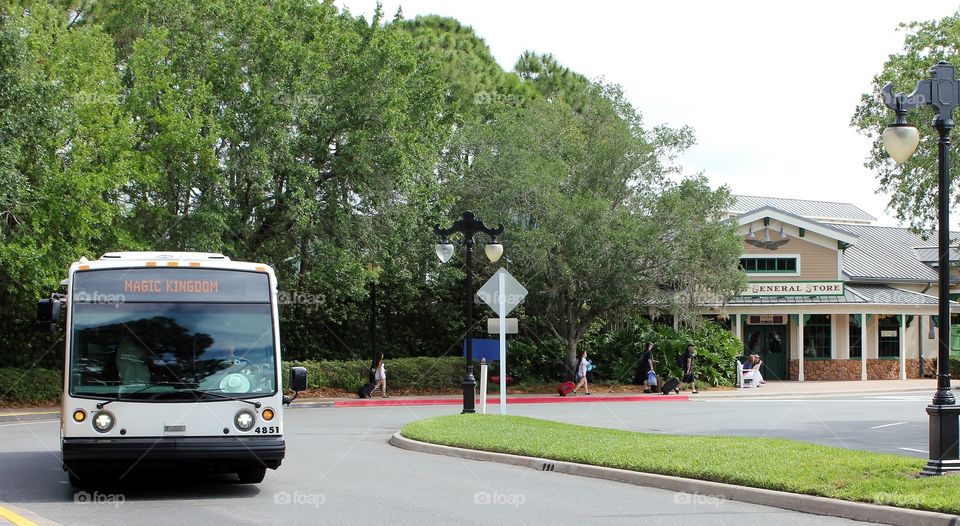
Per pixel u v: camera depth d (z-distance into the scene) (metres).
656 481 13.48
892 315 48.00
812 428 21.95
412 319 42.69
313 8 33.25
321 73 31.78
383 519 10.82
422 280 39.16
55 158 26.48
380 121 31.78
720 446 15.49
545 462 15.43
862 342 45.25
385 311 41.81
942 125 12.29
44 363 33.38
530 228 36.78
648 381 37.56
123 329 12.16
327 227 32.69
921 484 11.23
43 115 24.72
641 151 37.50
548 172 35.94
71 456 11.67
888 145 12.39
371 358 40.97
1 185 23.44
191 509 11.46
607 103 38.81
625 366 40.88
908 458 13.40
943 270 12.06
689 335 41.59
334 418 26.77
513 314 41.03
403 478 14.32
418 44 40.31
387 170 31.88
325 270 31.69
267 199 31.77
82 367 11.96
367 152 31.41
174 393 12.07
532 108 39.50
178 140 27.91
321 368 36.12
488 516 11.05
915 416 25.80
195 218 28.64
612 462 14.56
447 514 11.17
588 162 38.19
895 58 24.16
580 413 27.55
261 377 12.40
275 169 30.67
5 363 32.53
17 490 13.00
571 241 35.88
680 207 36.00
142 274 12.40
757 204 57.66
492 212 36.06
